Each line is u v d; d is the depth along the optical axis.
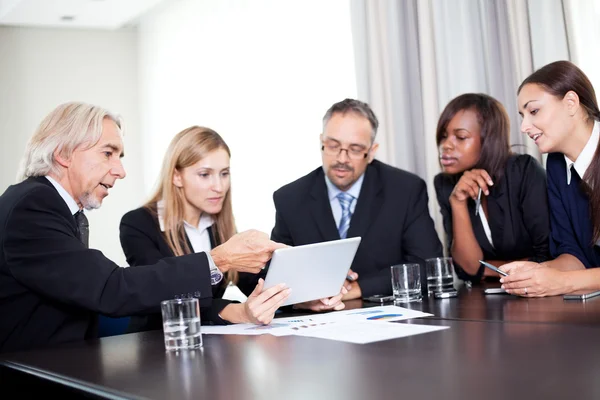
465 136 2.62
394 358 1.18
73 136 1.80
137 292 1.64
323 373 1.11
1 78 5.83
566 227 2.41
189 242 2.36
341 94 4.29
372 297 2.23
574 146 2.30
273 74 4.80
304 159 4.57
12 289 1.67
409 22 3.71
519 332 1.36
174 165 2.34
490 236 2.68
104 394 1.11
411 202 2.58
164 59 5.87
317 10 4.45
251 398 0.98
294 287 1.89
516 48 3.13
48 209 1.68
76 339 1.75
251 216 5.07
